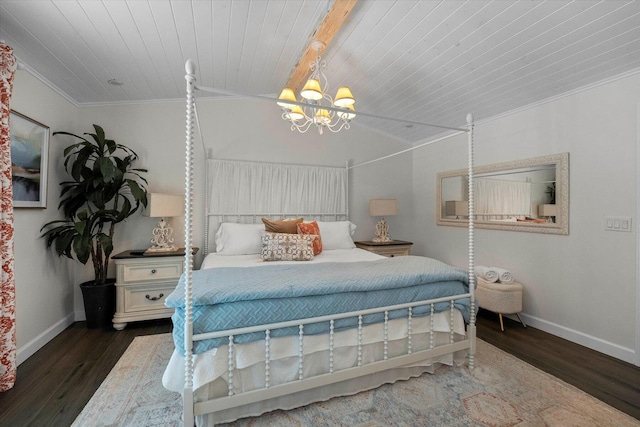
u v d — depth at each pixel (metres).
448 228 3.80
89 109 3.00
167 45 2.19
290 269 1.99
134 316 2.73
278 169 3.61
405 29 2.13
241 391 1.51
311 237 2.92
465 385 1.88
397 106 3.37
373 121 3.97
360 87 3.13
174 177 3.26
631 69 2.10
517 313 2.84
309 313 1.61
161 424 1.52
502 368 2.08
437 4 1.86
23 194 2.12
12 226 1.76
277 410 1.64
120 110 3.10
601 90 2.29
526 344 2.45
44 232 2.40
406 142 4.36
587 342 2.39
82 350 2.29
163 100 3.23
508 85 2.56
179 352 1.44
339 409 1.65
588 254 2.38
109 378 1.91
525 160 2.83
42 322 2.37
